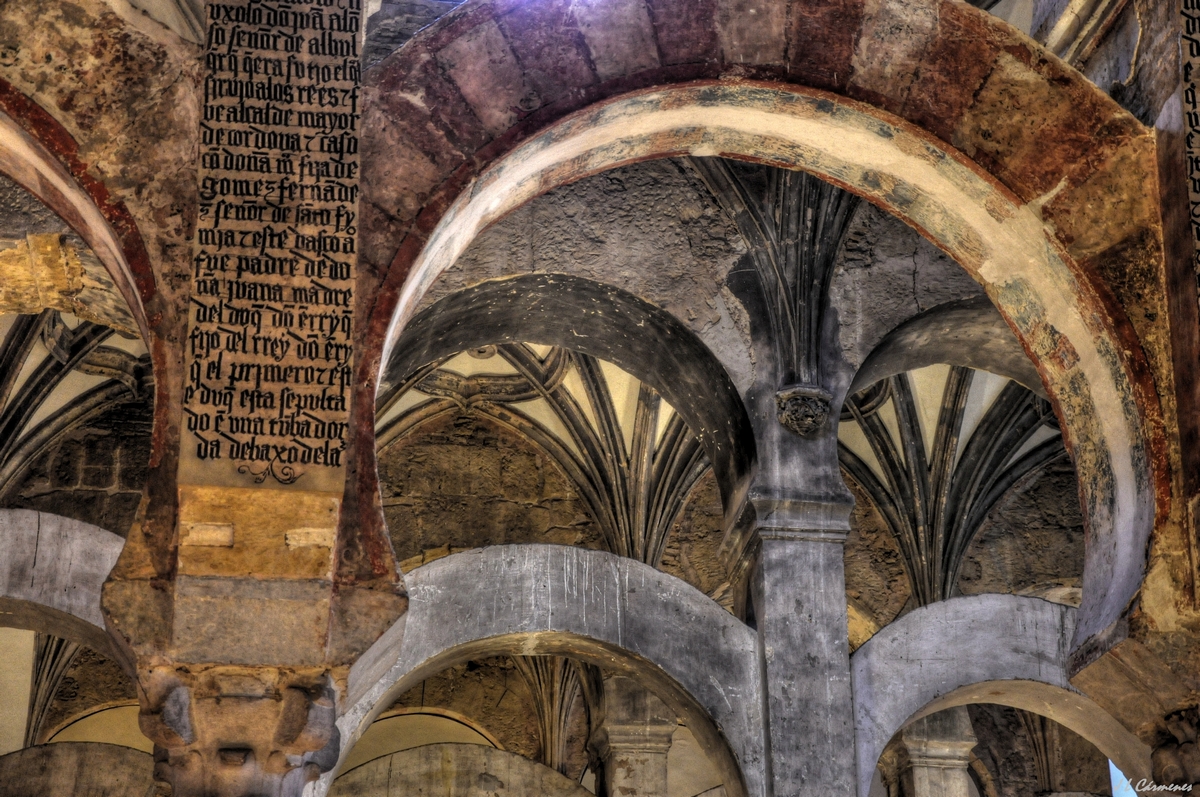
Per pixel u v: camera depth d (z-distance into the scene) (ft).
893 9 24.41
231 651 19.07
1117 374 23.91
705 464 54.34
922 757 43.09
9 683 53.47
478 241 33.12
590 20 23.59
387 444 53.98
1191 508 22.61
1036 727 57.26
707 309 34.55
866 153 25.39
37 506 50.11
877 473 54.65
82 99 20.85
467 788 46.80
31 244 30.17
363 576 19.70
